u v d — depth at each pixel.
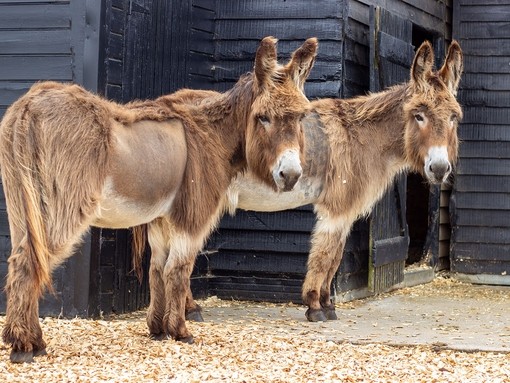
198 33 7.06
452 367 5.03
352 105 6.54
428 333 5.96
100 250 6.11
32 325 4.81
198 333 5.60
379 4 7.46
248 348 5.27
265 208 6.33
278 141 5.13
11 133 4.77
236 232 7.16
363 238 7.29
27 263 4.69
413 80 6.27
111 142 4.90
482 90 8.49
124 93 6.29
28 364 4.71
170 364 4.85
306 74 5.27
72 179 4.77
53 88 4.89
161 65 6.66
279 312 6.73
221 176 5.37
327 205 6.34
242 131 5.37
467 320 6.52
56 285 6.05
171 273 5.27
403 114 6.41
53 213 4.75
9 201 4.78
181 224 5.24
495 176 8.47
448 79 6.28
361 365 5.00
